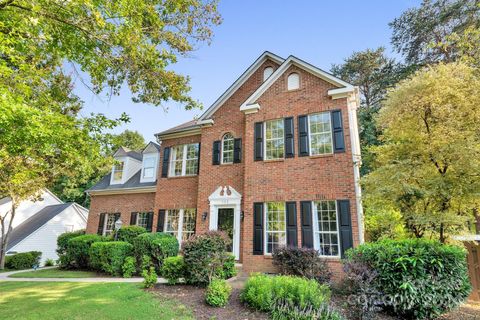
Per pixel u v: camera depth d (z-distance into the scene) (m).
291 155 11.81
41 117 5.47
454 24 21.86
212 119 14.99
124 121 7.39
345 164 10.76
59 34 5.61
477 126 8.48
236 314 6.41
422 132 9.07
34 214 26.22
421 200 8.66
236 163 13.62
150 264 11.59
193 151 15.73
